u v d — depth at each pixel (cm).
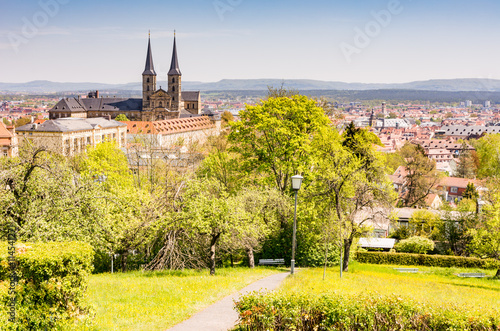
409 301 1381
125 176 5853
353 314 1316
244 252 4069
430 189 8969
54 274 1415
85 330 1428
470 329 1298
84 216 2486
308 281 2408
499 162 9200
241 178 4969
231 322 1547
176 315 1633
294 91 7150
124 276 2812
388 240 6244
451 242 6303
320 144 4775
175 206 3356
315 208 4209
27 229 2150
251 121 4925
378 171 4328
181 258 3269
